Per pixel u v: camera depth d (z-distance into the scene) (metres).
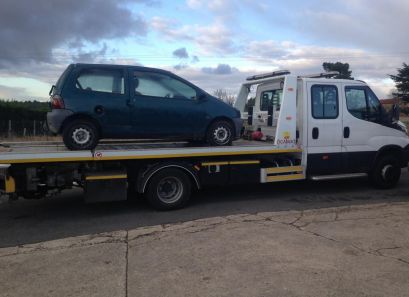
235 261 4.68
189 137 8.02
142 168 7.52
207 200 8.44
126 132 7.49
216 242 5.34
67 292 4.02
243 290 3.97
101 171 7.29
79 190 9.66
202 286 4.08
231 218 6.56
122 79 7.48
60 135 7.40
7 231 6.45
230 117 8.25
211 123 8.12
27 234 6.28
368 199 8.51
